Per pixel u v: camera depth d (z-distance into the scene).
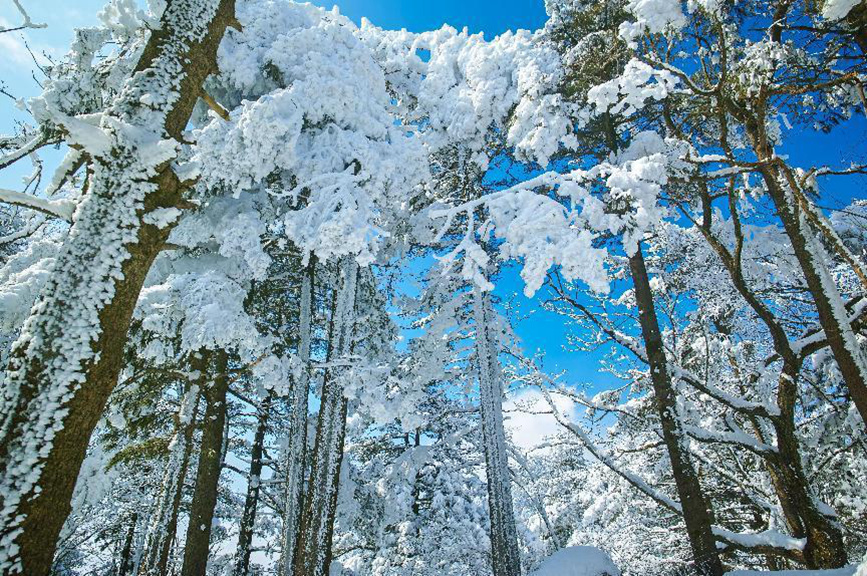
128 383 8.71
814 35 7.46
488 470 10.52
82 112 6.45
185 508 14.97
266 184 10.14
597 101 7.81
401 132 9.80
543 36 10.88
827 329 6.52
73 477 3.35
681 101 9.52
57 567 16.30
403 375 11.47
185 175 4.36
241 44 9.19
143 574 8.91
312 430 12.02
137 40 7.00
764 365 11.33
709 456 13.03
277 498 15.16
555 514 20.14
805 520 7.98
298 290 13.15
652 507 14.70
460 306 12.62
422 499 17.12
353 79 8.98
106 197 3.88
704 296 11.72
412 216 11.56
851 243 9.45
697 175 8.41
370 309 12.23
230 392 13.81
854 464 10.84
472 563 15.18
